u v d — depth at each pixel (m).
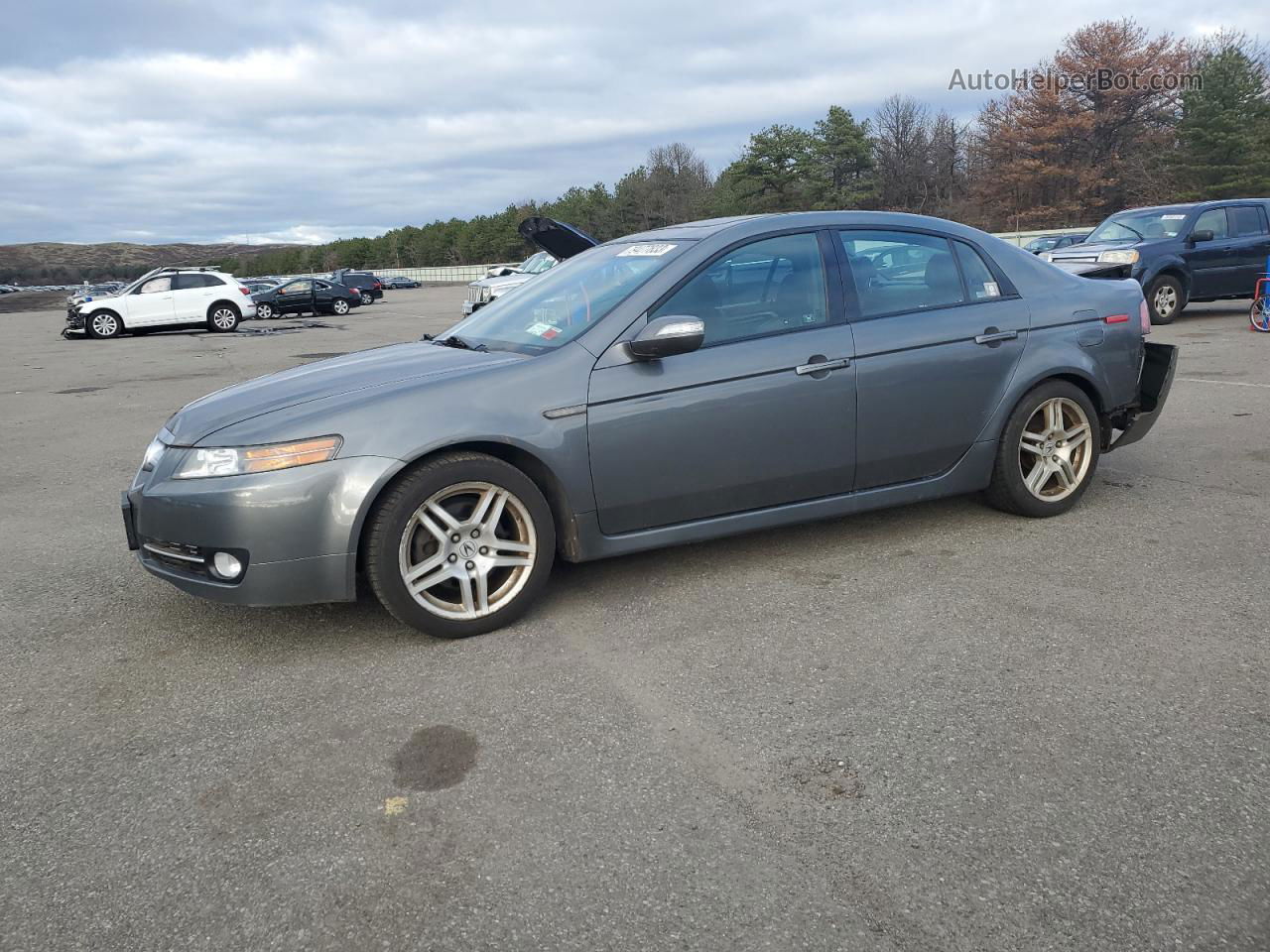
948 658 3.22
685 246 4.00
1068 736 2.71
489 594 3.63
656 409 3.73
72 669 3.44
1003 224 55.47
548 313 4.11
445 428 3.41
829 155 60.22
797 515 4.13
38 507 6.02
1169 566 4.01
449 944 1.99
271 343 20.12
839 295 4.16
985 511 4.90
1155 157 49.72
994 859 2.19
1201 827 2.28
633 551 3.84
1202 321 13.59
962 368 4.34
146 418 9.72
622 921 2.03
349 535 3.32
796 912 2.04
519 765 2.67
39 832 2.44
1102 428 4.89
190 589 3.44
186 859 2.31
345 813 2.47
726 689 3.07
